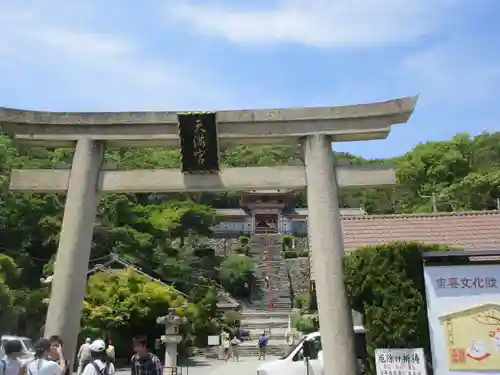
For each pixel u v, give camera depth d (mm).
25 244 36219
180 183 11602
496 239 18703
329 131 11492
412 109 11195
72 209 11422
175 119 11648
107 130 11852
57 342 8016
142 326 26297
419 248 9734
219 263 54562
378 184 11320
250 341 36594
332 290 10539
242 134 11547
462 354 8969
